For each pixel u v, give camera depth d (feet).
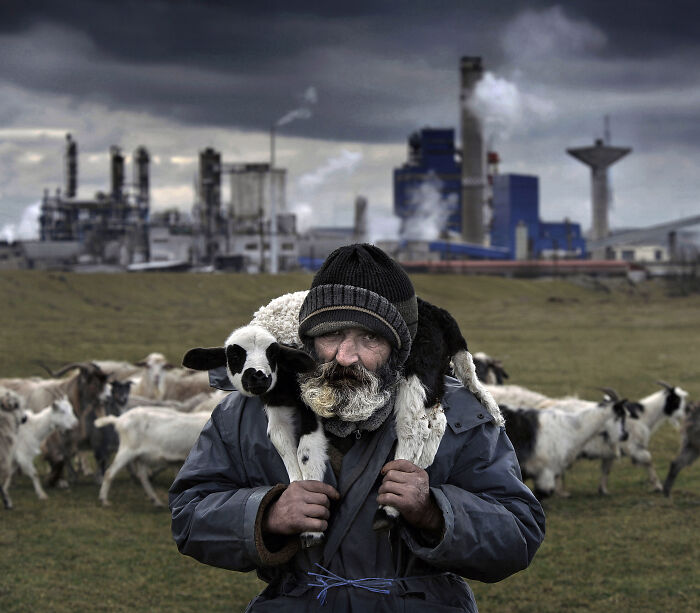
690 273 514.68
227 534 8.29
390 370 8.57
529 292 393.50
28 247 509.76
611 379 96.32
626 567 30.14
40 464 51.85
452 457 8.64
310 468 8.38
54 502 40.70
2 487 39.17
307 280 331.98
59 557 31.14
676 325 209.36
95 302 245.24
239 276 320.91
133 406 46.93
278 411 8.54
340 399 8.21
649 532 35.06
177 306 255.29
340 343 8.51
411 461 8.33
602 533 34.88
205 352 9.00
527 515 8.57
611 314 263.29
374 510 8.42
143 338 150.61
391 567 8.48
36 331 159.22
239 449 9.05
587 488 44.42
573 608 25.95
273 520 8.14
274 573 8.87
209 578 29.12
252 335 8.41
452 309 289.74
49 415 41.88
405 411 8.45
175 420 40.52
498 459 8.88
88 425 45.16
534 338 166.40
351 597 8.27
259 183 565.53
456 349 9.06
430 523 8.11
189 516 8.73
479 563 8.16
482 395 8.94
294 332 9.21
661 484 45.01
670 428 64.03
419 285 363.56
